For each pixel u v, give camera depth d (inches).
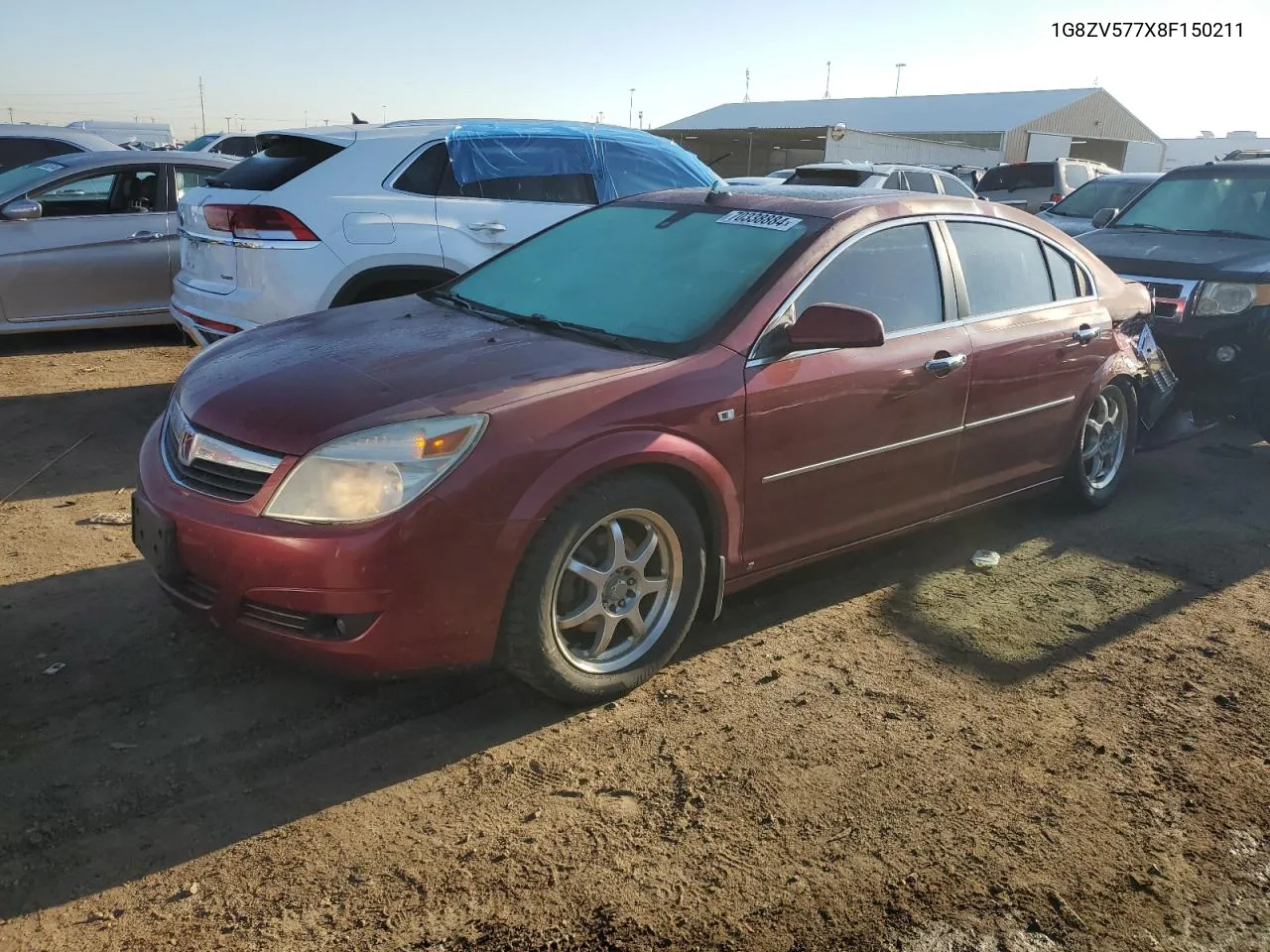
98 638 139.3
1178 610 163.5
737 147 1947.6
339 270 226.2
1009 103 1749.5
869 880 99.1
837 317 131.6
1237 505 217.3
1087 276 195.8
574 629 126.4
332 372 127.5
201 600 117.2
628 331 141.9
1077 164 698.8
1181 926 95.3
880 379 148.3
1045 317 180.1
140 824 103.1
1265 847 106.8
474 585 113.5
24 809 104.0
